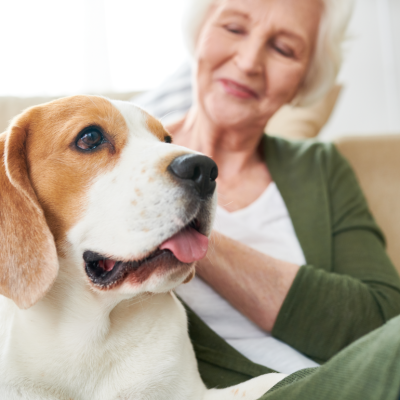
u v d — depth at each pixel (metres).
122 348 0.92
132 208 0.82
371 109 4.21
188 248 0.81
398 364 0.54
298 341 1.13
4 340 0.86
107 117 0.92
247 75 1.33
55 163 0.87
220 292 1.18
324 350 1.12
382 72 4.18
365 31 4.14
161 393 0.93
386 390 0.54
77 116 0.89
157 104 1.99
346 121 4.21
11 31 2.71
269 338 1.17
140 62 3.20
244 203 1.39
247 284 1.14
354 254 1.31
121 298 0.86
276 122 2.21
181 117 1.71
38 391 0.83
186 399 0.94
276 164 1.48
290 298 1.12
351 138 1.94
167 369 0.93
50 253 0.81
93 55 2.89
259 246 1.29
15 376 0.83
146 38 3.19
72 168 0.87
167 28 3.20
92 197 0.85
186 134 1.58
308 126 2.15
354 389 0.56
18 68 2.73
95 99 0.95
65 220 0.86
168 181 0.81
